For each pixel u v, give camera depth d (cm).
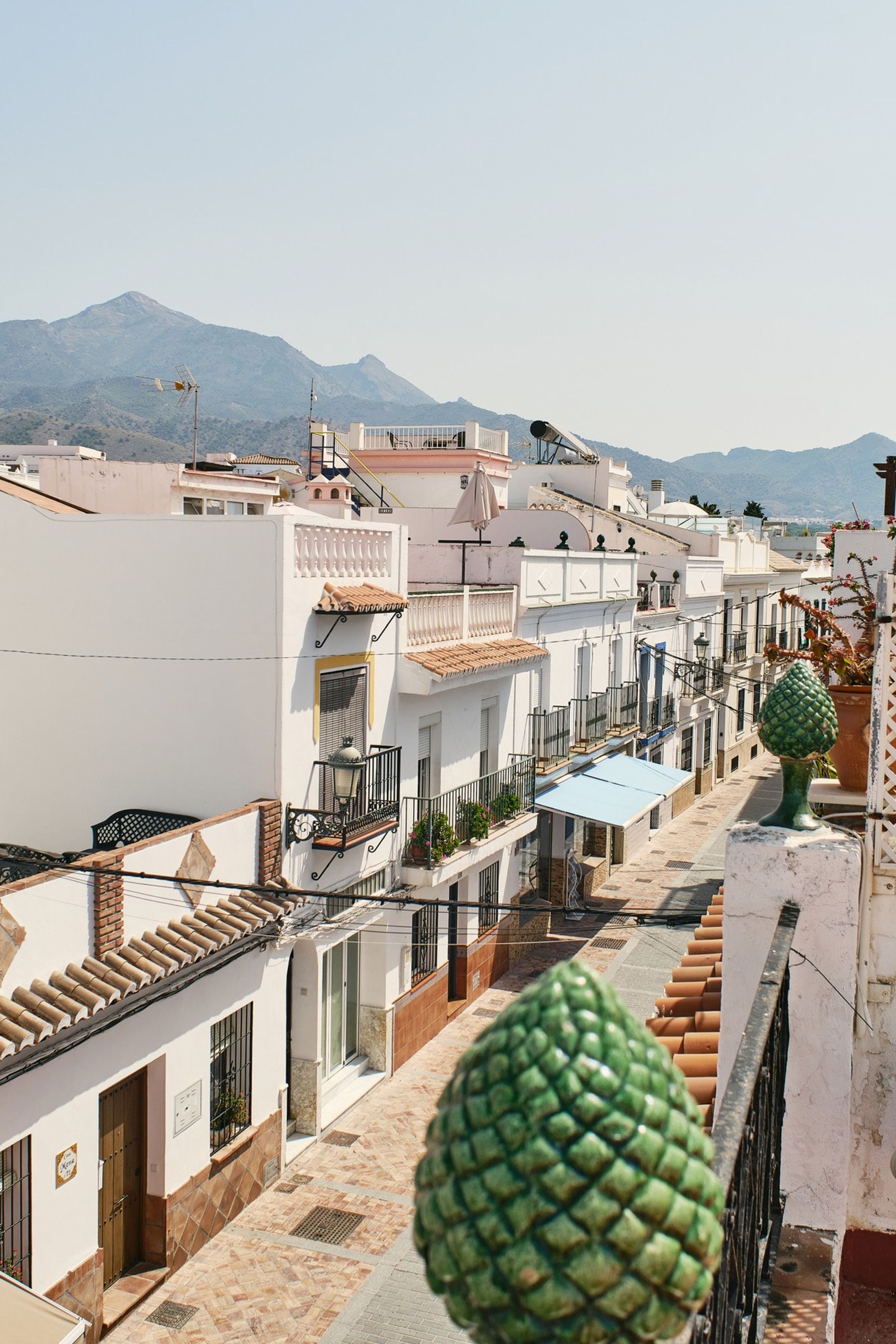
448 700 2334
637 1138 149
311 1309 1409
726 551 4981
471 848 2289
